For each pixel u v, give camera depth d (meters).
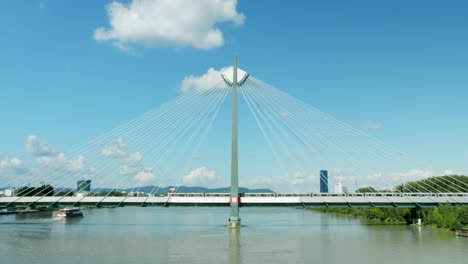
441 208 107.12
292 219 160.62
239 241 81.12
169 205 114.12
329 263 58.31
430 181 126.75
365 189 136.38
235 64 117.25
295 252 67.44
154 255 64.25
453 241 80.50
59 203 112.94
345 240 82.50
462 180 134.12
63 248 71.06
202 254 65.31
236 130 114.00
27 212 189.62
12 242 78.44
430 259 61.22
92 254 65.06
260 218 171.50
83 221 139.38
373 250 69.44
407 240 82.38
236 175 112.50
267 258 62.00
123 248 71.25
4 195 127.19
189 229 107.00
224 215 199.88
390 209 137.75
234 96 115.38
